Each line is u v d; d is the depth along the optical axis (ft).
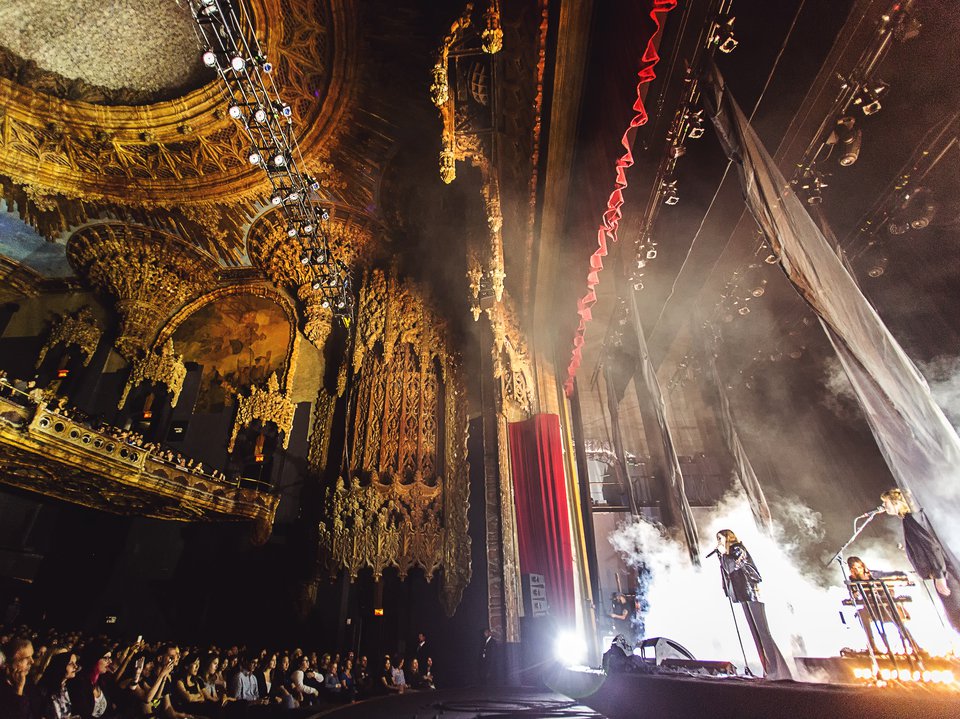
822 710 12.31
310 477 55.11
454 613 44.65
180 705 26.11
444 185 51.96
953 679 13.39
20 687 17.95
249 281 65.72
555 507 43.21
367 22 39.99
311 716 27.37
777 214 18.52
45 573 52.44
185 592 51.62
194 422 60.90
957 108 23.03
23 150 50.26
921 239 28.58
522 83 31.55
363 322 54.85
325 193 53.72
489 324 52.16
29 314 64.34
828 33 23.49
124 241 60.39
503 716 23.91
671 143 29.12
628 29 23.13
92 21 42.55
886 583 15.97
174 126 48.65
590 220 35.04
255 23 41.04
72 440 38.52
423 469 49.08
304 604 48.03
